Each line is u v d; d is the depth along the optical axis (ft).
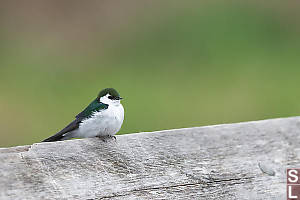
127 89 45.21
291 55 51.57
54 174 13.29
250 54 51.80
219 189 15.29
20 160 13.12
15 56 52.24
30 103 41.96
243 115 41.88
